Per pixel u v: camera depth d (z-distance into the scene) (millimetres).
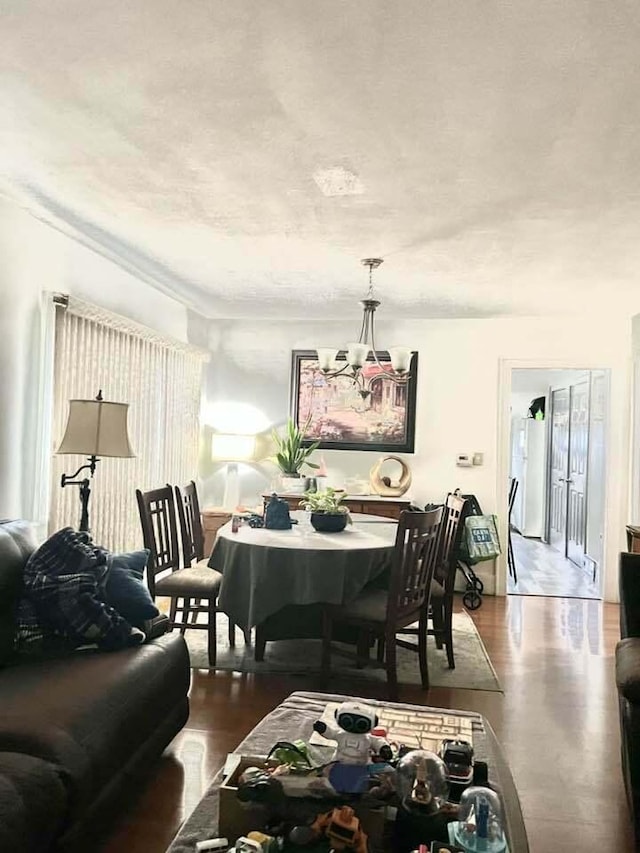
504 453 5977
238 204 3129
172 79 2023
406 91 2045
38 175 2865
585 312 5574
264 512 4270
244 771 1622
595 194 2855
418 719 2102
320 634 3990
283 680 3643
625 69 1886
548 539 9055
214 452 5969
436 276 4410
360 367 4148
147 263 4305
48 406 3570
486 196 2908
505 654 4227
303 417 6191
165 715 2588
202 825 1543
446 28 1721
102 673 2303
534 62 1864
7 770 1736
